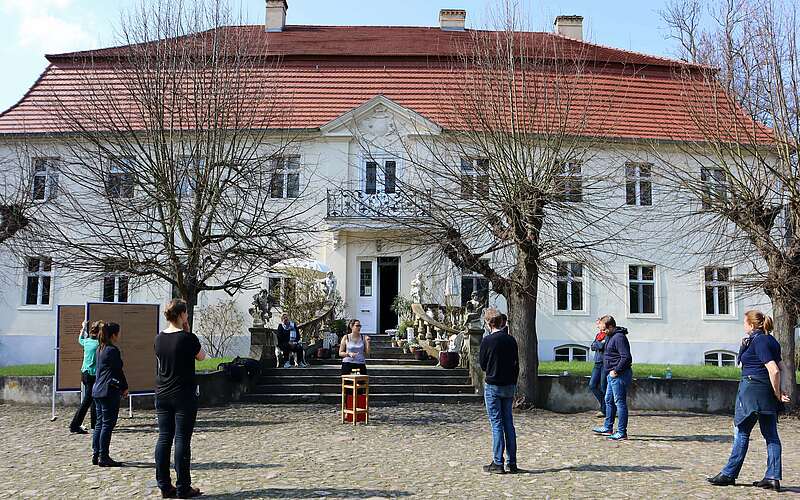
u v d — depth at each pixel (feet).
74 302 83.66
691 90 59.57
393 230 78.74
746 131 53.98
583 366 71.31
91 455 33.71
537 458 33.12
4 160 76.38
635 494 25.93
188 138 54.34
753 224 50.98
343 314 81.10
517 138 52.95
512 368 29.99
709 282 71.41
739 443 27.35
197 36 56.90
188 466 25.44
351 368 47.78
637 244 76.89
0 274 83.76
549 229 59.47
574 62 63.72
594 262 59.26
